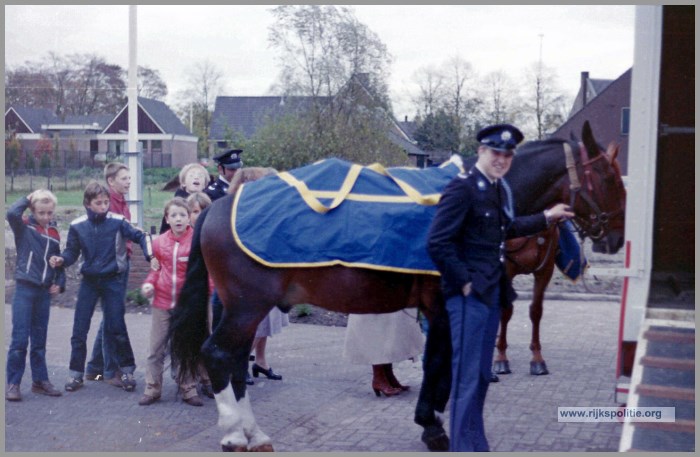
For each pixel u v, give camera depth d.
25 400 6.79
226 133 20.66
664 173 6.71
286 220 5.34
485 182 5.04
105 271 7.00
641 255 5.39
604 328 10.05
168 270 6.63
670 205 6.71
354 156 20.84
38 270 6.81
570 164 6.27
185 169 7.50
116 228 7.05
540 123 27.75
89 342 8.86
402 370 7.98
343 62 21.17
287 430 6.06
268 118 20.52
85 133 38.25
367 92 21.25
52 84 38.97
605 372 7.79
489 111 26.28
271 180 5.60
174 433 5.95
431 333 5.46
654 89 5.34
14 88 38.66
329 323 10.12
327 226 5.29
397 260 5.20
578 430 5.96
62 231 16.06
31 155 27.19
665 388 4.70
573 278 7.74
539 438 5.77
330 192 5.39
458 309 4.99
